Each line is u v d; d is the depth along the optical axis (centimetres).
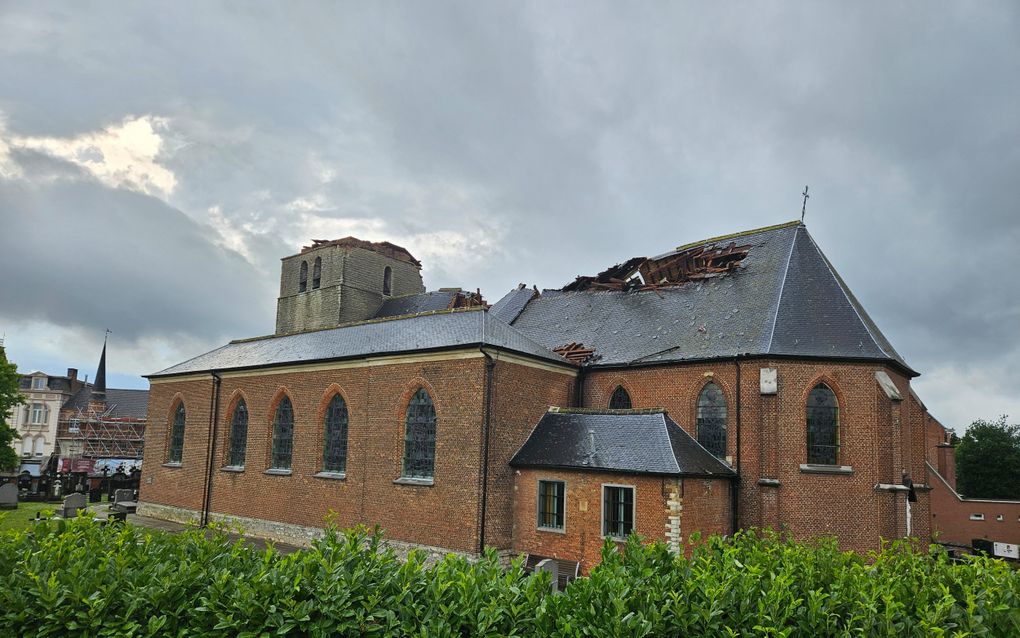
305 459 3247
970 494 6850
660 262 3653
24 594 917
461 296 5122
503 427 2711
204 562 1023
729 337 2930
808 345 2766
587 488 2528
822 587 959
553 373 3048
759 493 2653
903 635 835
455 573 956
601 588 889
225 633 891
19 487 4850
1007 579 952
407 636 886
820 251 3178
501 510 2661
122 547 1047
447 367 2762
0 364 5694
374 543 1084
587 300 3838
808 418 2736
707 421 2886
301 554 1018
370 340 3300
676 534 2298
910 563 1042
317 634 885
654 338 3200
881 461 2662
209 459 3750
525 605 884
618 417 2722
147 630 906
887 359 2712
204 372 3869
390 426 2914
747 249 3391
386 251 6519
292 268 6662
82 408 9356
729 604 872
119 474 5181
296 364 3334
